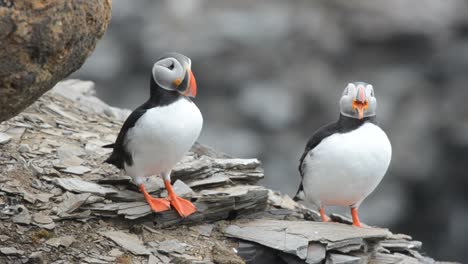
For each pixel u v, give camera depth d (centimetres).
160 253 875
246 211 1021
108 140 1152
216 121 2720
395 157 2700
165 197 974
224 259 880
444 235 2789
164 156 895
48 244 834
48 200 909
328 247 920
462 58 2866
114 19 2838
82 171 995
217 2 2866
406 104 2833
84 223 890
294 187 2655
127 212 909
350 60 2891
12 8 646
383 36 2858
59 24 676
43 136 1094
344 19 2869
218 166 1071
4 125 1089
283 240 925
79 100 1372
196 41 2748
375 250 967
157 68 879
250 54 2761
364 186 962
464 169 2769
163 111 873
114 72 2805
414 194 2777
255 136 2711
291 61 2802
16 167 965
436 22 2848
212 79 2759
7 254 803
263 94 2728
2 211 872
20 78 679
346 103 939
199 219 963
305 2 2909
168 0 2880
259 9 2833
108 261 831
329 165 945
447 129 2792
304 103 2770
